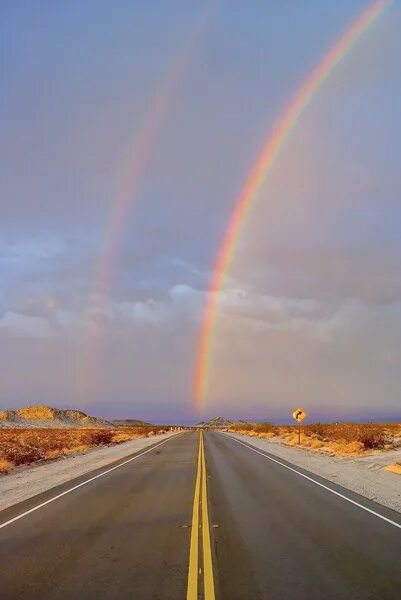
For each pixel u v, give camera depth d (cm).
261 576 715
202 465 2495
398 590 653
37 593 661
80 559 825
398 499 1384
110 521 1145
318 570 741
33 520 1168
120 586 683
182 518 1165
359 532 988
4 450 3206
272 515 1180
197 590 659
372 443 3247
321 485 1702
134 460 2903
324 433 5209
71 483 1886
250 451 3509
